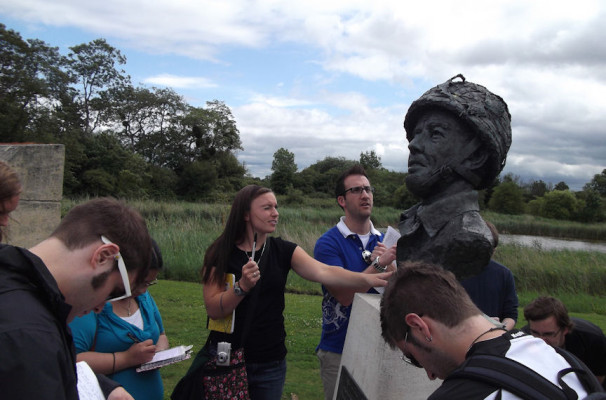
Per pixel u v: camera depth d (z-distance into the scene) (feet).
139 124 192.85
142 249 4.75
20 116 113.19
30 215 22.04
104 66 173.78
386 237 9.72
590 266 37.88
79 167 116.16
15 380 3.46
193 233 42.04
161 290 28.37
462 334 4.52
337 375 10.32
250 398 8.98
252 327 8.90
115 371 8.06
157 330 9.33
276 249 9.48
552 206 147.84
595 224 134.92
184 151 193.67
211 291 8.83
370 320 7.97
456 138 8.20
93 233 4.38
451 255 7.89
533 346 4.31
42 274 3.94
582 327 8.90
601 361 8.90
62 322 4.05
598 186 199.52
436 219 8.21
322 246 10.85
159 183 150.51
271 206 9.03
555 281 35.58
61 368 3.85
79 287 4.29
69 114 147.95
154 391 8.69
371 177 169.48
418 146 8.46
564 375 4.06
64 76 149.89
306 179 178.70
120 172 122.21
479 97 8.25
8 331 3.52
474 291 9.20
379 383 7.20
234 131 203.51
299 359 18.16
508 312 9.44
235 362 8.52
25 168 21.77
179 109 195.52
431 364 4.74
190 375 8.64
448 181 8.29
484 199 151.64
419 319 4.61
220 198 145.38
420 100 8.55
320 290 31.35
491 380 3.94
